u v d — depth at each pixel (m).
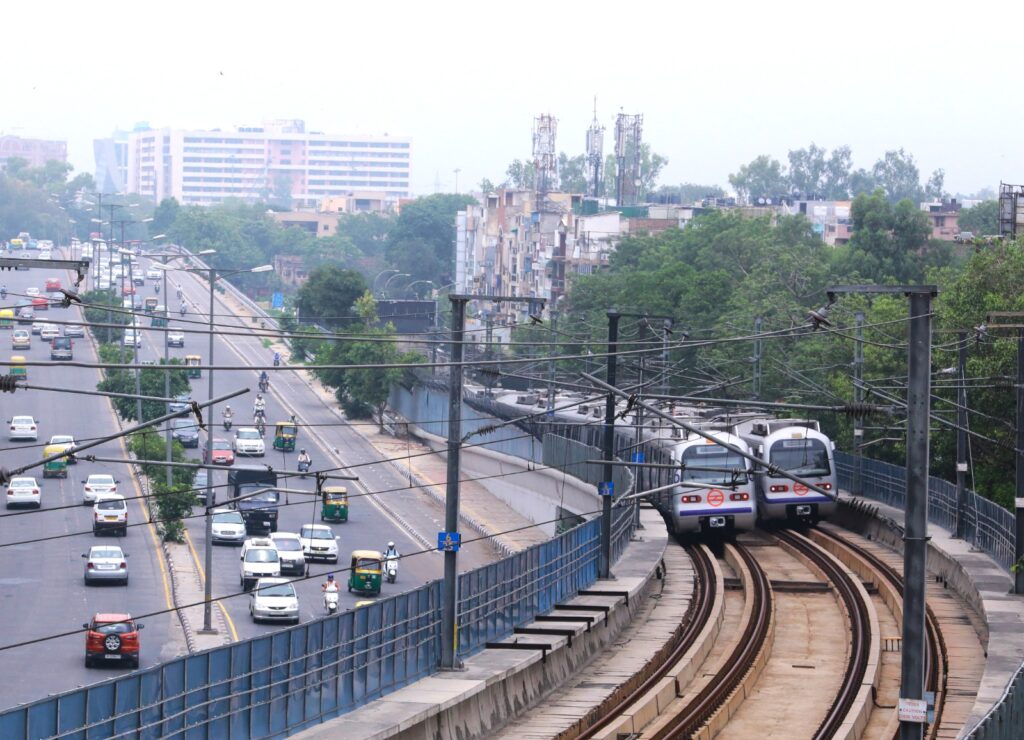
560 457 126.19
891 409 42.72
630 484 95.06
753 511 90.25
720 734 52.41
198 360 199.38
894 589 74.94
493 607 60.16
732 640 67.19
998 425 90.31
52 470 142.38
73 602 95.62
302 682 46.97
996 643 58.34
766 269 158.00
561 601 68.75
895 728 50.94
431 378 176.62
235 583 104.44
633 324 149.12
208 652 43.44
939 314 98.00
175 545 116.56
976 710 47.91
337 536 126.00
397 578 109.88
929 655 58.62
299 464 154.75
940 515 90.12
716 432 92.88
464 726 51.12
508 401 151.25
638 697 56.06
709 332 151.62
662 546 85.81
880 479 100.19
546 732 52.09
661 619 71.31
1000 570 74.12
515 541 125.12
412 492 149.62
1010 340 89.81
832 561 82.94
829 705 56.59
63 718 38.59
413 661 53.28
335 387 199.00
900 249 178.75
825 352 121.69
